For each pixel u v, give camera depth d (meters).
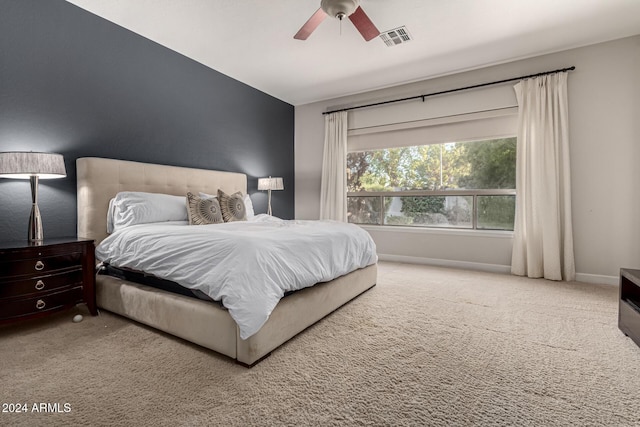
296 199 5.46
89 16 2.78
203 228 2.33
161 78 3.37
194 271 1.82
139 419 1.22
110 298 2.34
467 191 4.10
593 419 1.22
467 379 1.50
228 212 3.21
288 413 1.26
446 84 4.12
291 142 5.39
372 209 4.83
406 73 4.07
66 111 2.64
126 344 1.86
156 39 3.26
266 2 2.65
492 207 3.96
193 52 3.54
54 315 2.35
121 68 3.02
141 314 2.10
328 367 1.61
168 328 1.94
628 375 1.54
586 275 3.36
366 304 2.60
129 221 2.62
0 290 1.91
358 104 4.80
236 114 4.32
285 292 1.92
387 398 1.36
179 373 1.55
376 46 3.37
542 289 3.04
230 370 1.58
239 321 1.55
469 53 3.52
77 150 2.72
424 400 1.34
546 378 1.51
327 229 2.56
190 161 3.70
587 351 1.78
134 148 3.13
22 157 2.09
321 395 1.38
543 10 2.74
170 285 2.06
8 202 2.36
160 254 2.03
